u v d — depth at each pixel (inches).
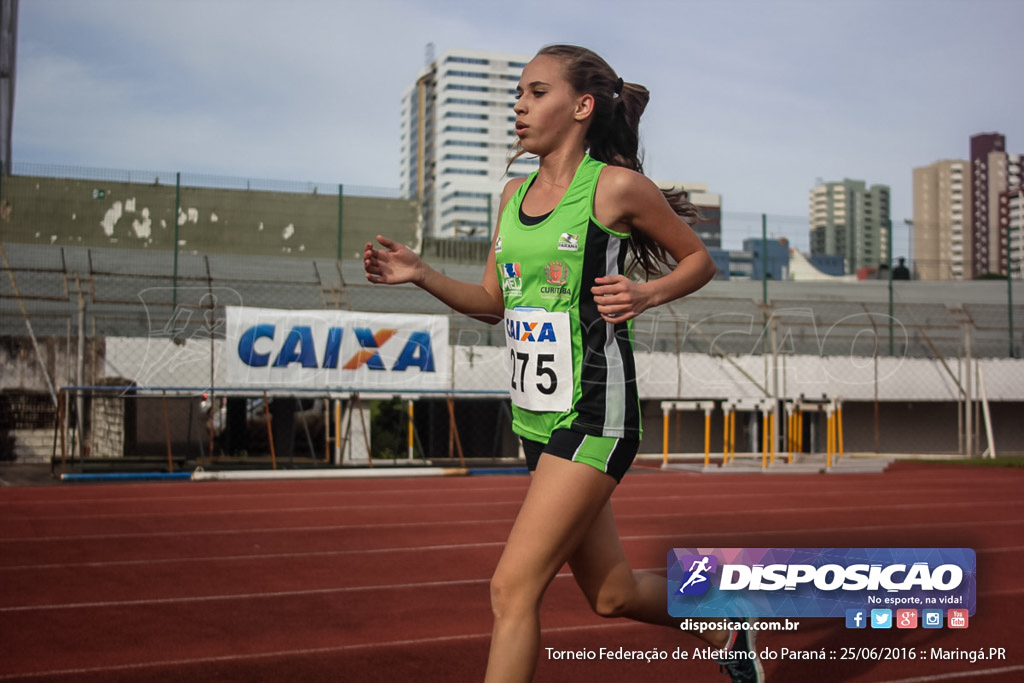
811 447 727.7
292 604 175.3
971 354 806.5
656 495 396.5
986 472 554.3
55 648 144.1
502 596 77.3
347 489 418.3
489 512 326.0
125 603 175.6
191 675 130.4
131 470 502.6
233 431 602.9
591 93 84.4
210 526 283.0
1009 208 5880.9
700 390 698.8
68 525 282.7
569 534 79.1
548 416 83.2
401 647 145.0
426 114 5698.8
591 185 80.9
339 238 754.2
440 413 663.8
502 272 86.1
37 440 561.6
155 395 512.4
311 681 127.6
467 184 5093.5
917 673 130.5
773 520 306.2
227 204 856.3
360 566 215.9
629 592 93.5
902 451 759.1
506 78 5378.9
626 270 91.7
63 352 571.5
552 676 129.0
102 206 817.5
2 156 964.0
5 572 206.4
